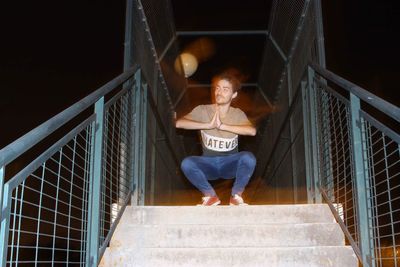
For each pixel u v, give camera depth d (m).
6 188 1.47
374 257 2.21
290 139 4.75
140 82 3.70
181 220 3.06
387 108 1.89
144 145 3.76
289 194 4.82
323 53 3.40
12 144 1.50
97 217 2.39
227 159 3.59
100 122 2.57
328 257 2.61
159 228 2.89
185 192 7.67
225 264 2.63
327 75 2.99
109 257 2.66
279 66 5.50
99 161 2.49
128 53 3.48
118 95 3.04
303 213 3.05
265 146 7.35
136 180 3.47
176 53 6.29
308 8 3.86
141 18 4.02
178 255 2.65
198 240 2.87
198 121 3.66
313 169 3.50
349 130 2.61
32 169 1.67
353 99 2.48
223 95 3.57
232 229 2.87
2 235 1.44
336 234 2.84
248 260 2.63
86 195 2.36
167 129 5.79
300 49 4.23
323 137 3.33
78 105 2.16
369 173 2.31
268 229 2.87
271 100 6.43
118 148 3.09
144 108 3.84
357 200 2.37
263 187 7.59
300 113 4.13
